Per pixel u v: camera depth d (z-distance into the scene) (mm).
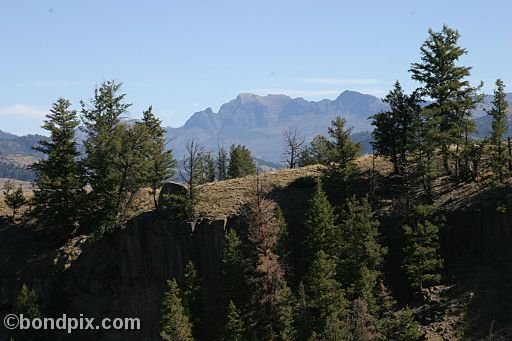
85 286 63844
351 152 62719
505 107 57188
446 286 52844
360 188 65875
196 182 64062
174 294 50469
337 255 52812
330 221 54500
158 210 64625
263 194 62375
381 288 50094
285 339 46875
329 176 63156
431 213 54719
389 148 66312
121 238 64312
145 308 60094
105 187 65500
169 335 48250
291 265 56719
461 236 56062
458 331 47344
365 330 42094
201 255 60500
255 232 53812
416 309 51062
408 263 54844
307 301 48844
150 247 62219
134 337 58500
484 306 49125
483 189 58656
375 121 65938
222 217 61531
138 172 65875
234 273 52625
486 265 53719
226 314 52625
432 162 57750
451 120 60938
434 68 61688
